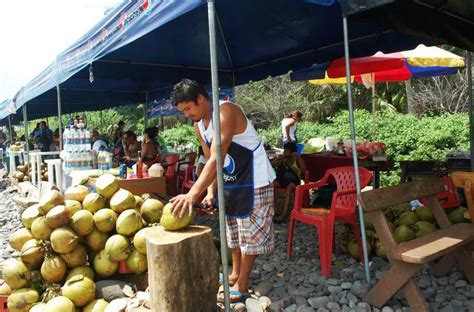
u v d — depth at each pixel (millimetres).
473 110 6480
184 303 2537
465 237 3285
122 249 3098
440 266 3900
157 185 4836
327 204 6125
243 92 20859
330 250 3980
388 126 12281
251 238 3213
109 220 3168
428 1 3350
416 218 4324
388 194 3316
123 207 3264
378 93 17078
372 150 6980
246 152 3145
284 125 9898
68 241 2971
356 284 3592
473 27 4422
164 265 2490
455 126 11242
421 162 7148
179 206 2703
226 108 2992
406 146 11336
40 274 3062
